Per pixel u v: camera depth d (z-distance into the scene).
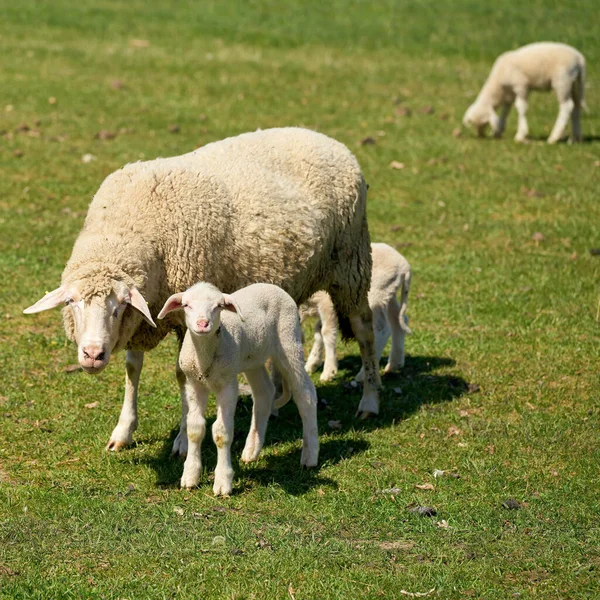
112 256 9.12
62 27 34.19
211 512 8.53
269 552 7.79
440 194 20.50
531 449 10.12
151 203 9.65
